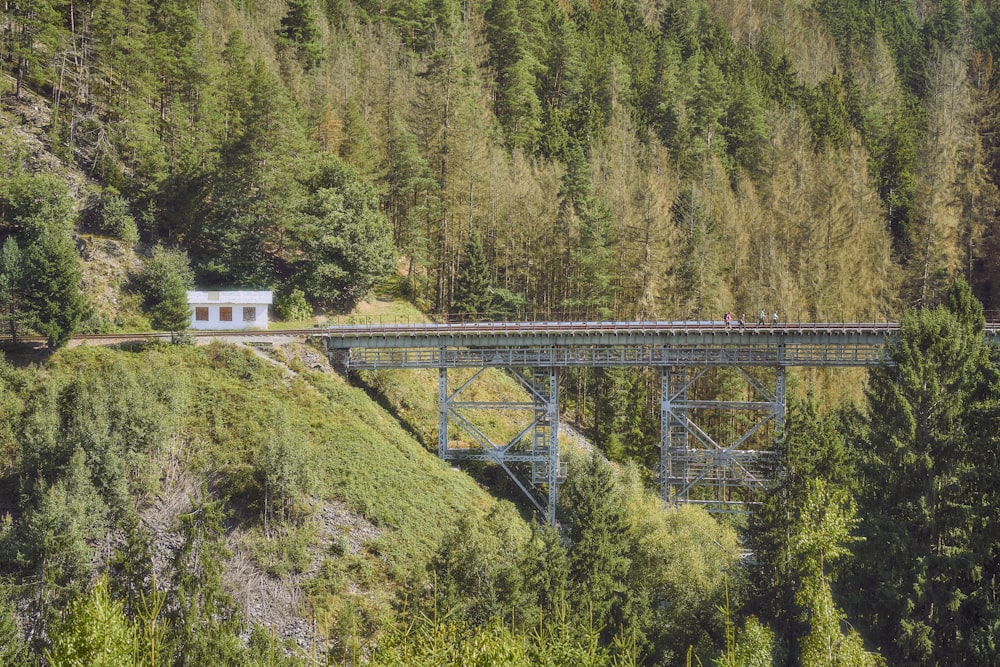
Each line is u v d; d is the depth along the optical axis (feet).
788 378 293.64
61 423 190.80
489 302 313.53
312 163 307.37
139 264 264.93
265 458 187.93
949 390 168.96
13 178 251.19
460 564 160.04
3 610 131.23
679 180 400.06
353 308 296.51
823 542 98.58
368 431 221.46
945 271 365.61
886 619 160.15
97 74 310.86
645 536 187.73
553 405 240.53
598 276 310.65
